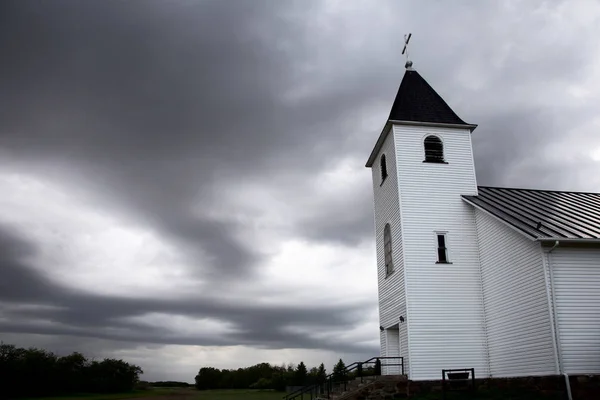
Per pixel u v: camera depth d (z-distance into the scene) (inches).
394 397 799.7
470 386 791.7
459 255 900.6
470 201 917.2
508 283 792.9
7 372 2288.4
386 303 986.7
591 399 639.8
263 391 2878.9
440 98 1056.2
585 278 695.7
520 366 744.3
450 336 844.0
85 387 2701.8
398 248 925.2
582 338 668.7
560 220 778.8
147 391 3097.9
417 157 966.4
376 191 1112.2
